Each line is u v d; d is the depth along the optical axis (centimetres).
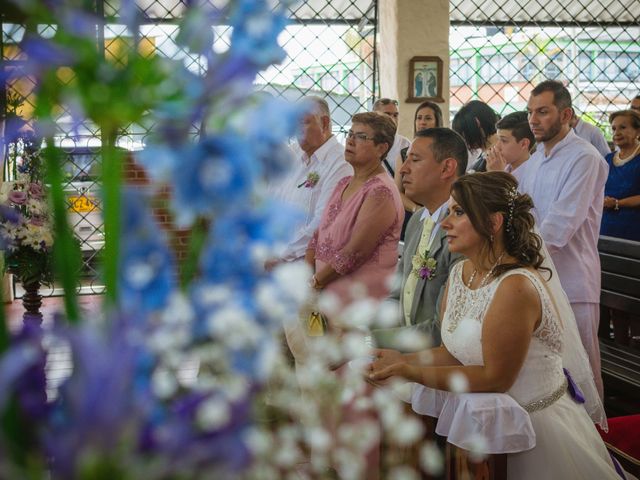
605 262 432
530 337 229
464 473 226
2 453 58
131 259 63
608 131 973
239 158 57
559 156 411
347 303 88
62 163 67
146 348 59
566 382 247
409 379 207
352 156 354
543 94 410
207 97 59
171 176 58
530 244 238
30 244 348
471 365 228
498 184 238
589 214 405
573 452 234
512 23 877
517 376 228
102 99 59
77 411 51
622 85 980
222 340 62
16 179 370
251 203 60
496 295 231
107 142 63
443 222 243
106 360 52
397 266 317
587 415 250
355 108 848
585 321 394
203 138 60
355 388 82
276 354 66
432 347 265
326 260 340
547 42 912
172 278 64
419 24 768
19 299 654
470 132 538
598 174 405
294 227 63
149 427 57
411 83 771
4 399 54
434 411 247
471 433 215
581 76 999
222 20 61
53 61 58
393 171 614
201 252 62
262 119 58
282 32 60
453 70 979
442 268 282
